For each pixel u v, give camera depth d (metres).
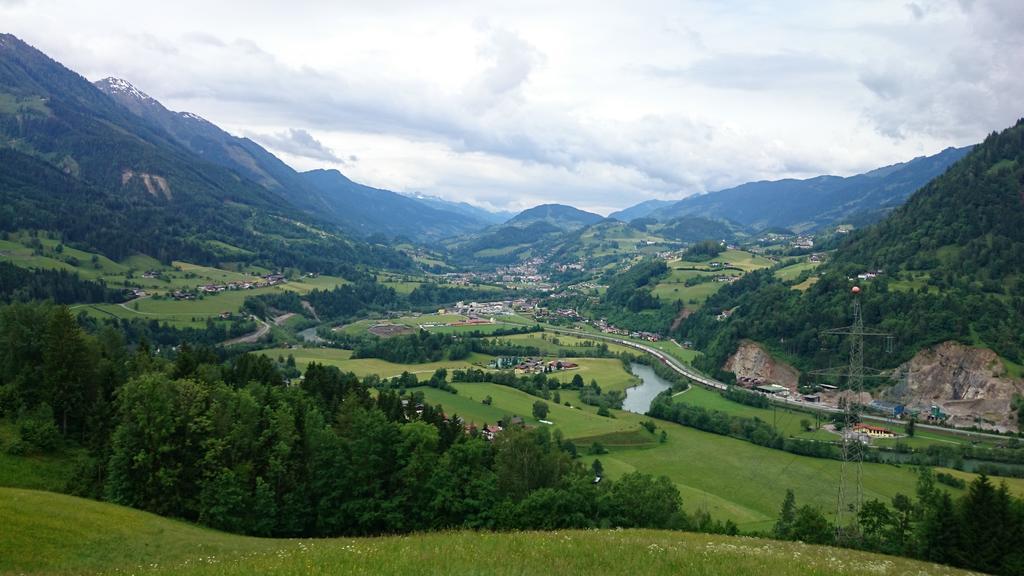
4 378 70.75
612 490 69.31
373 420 60.78
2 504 41.72
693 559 30.70
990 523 56.38
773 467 113.81
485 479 59.81
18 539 36.78
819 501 96.62
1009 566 54.78
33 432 62.47
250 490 55.19
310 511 56.41
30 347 73.38
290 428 60.38
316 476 57.44
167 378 68.12
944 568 41.75
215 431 57.50
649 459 116.81
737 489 102.00
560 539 36.53
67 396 68.06
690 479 106.56
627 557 30.41
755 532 69.75
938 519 59.25
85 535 40.03
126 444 54.94
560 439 115.38
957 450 123.06
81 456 61.62
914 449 125.56
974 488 58.72
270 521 53.53
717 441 130.25
